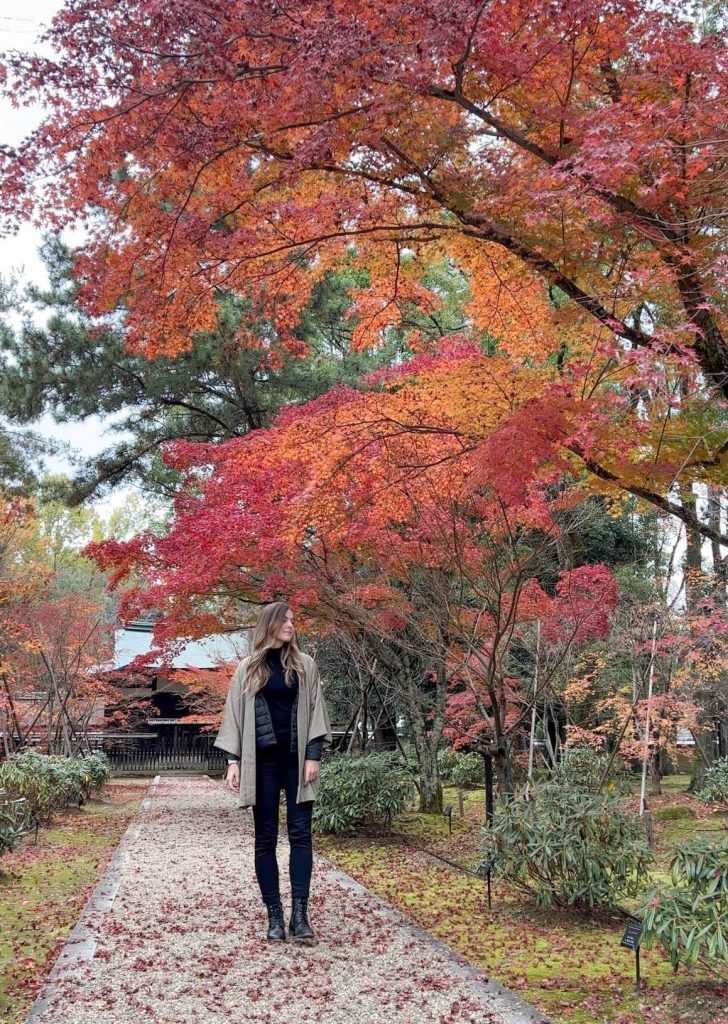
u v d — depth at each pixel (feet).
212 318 17.99
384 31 12.24
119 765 85.30
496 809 21.54
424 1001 11.56
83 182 14.76
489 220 14.96
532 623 36.47
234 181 15.97
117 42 12.83
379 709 49.93
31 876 24.20
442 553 25.72
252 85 13.53
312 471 21.45
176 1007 11.09
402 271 19.04
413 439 21.22
